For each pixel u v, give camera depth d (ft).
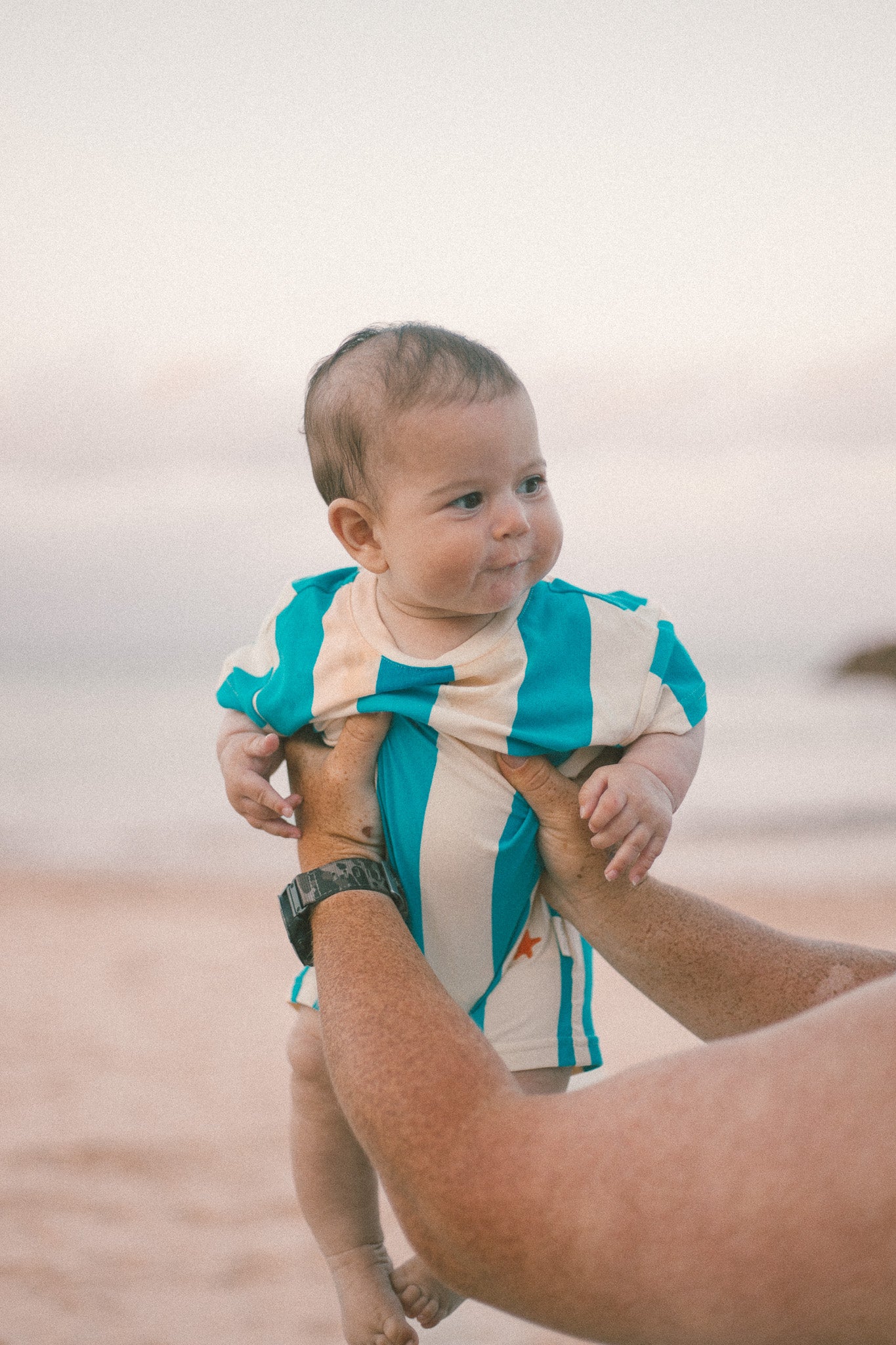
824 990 4.63
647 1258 2.86
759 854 56.59
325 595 5.83
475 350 5.29
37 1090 26.05
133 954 39.70
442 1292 6.05
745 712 124.98
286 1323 15.99
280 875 54.49
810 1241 2.73
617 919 4.88
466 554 5.07
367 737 5.13
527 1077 5.55
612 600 5.90
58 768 95.20
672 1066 3.11
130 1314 16.17
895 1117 2.74
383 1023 3.68
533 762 5.08
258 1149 22.40
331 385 5.43
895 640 165.48
